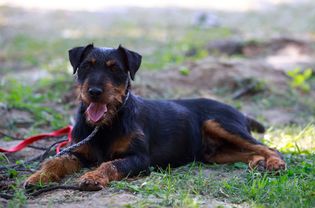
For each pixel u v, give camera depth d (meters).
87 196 6.00
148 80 12.74
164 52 17.22
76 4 28.34
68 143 7.69
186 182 6.50
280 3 27.45
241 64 13.89
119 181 6.44
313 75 14.38
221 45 17.17
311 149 8.21
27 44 19.05
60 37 20.62
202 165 7.64
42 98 11.40
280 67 14.52
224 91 12.49
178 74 13.20
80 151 7.05
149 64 14.71
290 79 13.58
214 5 27.97
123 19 24.75
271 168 7.05
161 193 6.02
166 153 7.48
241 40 17.23
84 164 7.09
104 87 6.59
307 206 5.82
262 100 11.99
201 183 6.46
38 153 8.07
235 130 7.80
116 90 6.77
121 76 6.85
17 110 10.34
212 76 13.03
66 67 14.63
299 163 7.46
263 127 9.20
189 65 13.78
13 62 16.36
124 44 19.08
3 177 6.83
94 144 7.01
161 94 11.91
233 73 13.10
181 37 20.39
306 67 14.66
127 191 6.15
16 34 21.16
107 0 29.42
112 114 6.84
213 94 12.30
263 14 25.23
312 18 23.55
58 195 6.04
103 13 26.23
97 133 6.96
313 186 6.39
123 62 6.92
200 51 16.70
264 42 17.14
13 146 8.32
